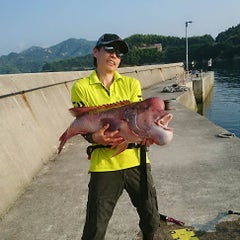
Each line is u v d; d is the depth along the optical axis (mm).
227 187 5328
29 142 6520
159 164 6590
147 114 2436
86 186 5582
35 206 4918
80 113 2736
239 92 40250
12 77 7090
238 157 6840
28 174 5879
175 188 5352
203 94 30172
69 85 11320
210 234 3984
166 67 36125
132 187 2934
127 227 4211
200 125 10312
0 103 6246
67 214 4629
